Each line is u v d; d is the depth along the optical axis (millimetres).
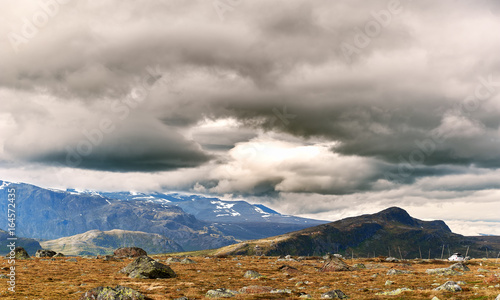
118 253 137000
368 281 72688
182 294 56000
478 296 44219
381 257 161250
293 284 70688
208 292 54469
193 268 98688
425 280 69000
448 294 47000
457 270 88250
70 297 52312
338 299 48531
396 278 75500
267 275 86375
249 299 50281
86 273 83250
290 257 155250
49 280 70688
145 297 48500
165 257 148875
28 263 101562
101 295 46375
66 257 129375
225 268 100562
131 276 76438
